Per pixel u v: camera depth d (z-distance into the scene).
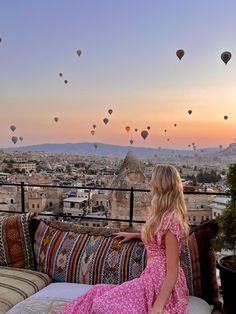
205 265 2.55
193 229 2.68
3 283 2.69
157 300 2.03
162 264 2.15
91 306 2.17
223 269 2.51
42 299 2.41
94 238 2.91
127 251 2.71
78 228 3.07
